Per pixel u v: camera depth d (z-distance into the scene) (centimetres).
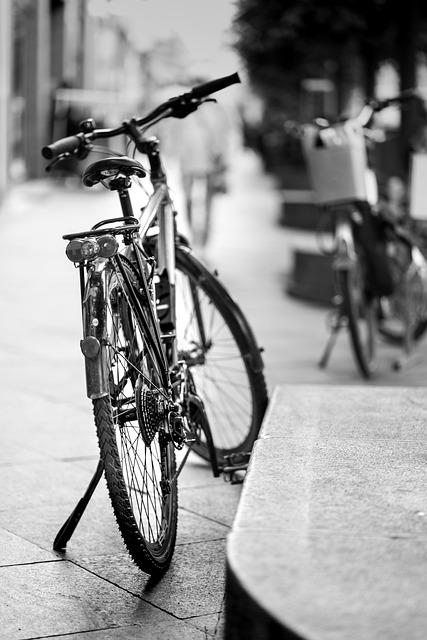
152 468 438
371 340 881
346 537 337
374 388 585
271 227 2283
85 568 446
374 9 1474
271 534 338
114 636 382
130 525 400
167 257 523
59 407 727
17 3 2692
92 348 397
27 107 2914
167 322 510
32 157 2942
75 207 2350
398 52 1449
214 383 579
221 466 561
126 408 418
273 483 394
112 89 3925
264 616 284
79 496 541
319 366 896
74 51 3556
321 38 1581
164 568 435
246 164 5062
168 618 399
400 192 1288
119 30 3822
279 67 1742
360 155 854
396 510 365
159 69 3131
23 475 573
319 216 2198
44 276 1388
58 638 379
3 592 418
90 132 536
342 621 278
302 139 869
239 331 564
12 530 490
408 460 430
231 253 1762
